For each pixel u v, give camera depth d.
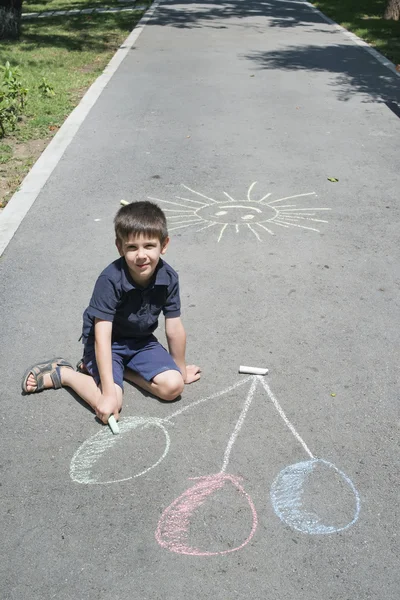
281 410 3.54
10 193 6.57
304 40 15.99
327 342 4.14
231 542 2.76
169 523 2.85
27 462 3.18
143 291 3.38
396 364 3.94
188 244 5.45
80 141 8.12
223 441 3.32
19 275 4.95
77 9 21.94
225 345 4.09
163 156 7.62
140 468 3.15
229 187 6.69
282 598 2.52
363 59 13.67
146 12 20.67
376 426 3.43
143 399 3.60
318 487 3.04
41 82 10.87
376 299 4.66
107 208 6.19
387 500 2.97
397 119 9.30
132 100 10.08
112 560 2.68
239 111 9.56
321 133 8.60
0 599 2.51
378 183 6.89
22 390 3.68
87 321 3.50
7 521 2.85
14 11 16.52
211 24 18.41
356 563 2.67
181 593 2.54
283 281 4.88
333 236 5.64
